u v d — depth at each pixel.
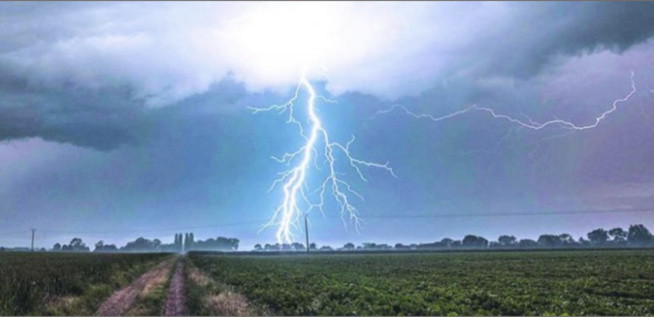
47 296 21.39
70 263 40.69
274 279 35.72
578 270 45.81
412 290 27.97
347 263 62.31
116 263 43.84
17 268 32.78
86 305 21.34
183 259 84.06
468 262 62.94
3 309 18.83
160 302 22.70
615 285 31.81
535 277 38.75
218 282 32.53
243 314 19.25
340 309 20.45
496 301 23.44
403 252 110.88
